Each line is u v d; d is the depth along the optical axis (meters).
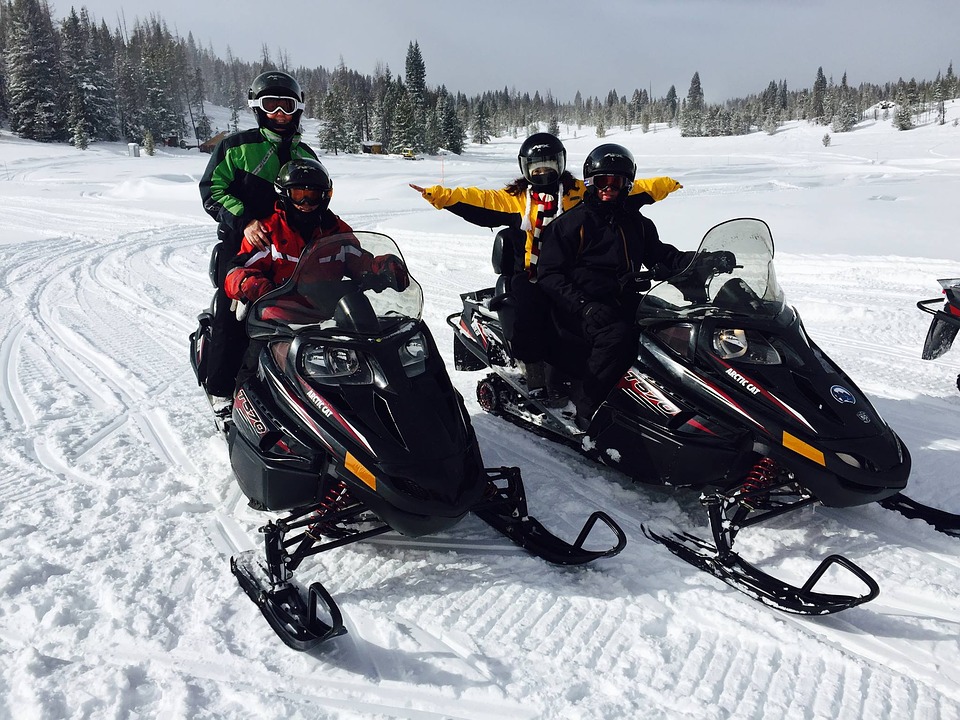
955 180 24.48
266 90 4.22
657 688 2.34
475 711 2.26
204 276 9.63
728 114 122.69
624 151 3.81
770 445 3.12
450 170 50.34
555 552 3.06
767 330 3.34
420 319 3.39
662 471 3.47
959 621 2.69
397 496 2.81
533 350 4.06
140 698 2.29
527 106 196.75
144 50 87.19
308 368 3.11
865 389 5.21
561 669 2.44
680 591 2.88
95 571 2.94
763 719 2.21
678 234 12.46
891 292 8.04
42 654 2.46
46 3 86.75
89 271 9.98
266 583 2.73
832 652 2.50
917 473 3.90
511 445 4.37
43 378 5.39
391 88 91.81
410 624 2.69
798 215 14.55
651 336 3.58
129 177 38.84
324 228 3.79
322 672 2.42
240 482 3.34
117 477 3.79
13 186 30.81
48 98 68.38
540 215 4.23
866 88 171.38
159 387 5.19
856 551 3.15
